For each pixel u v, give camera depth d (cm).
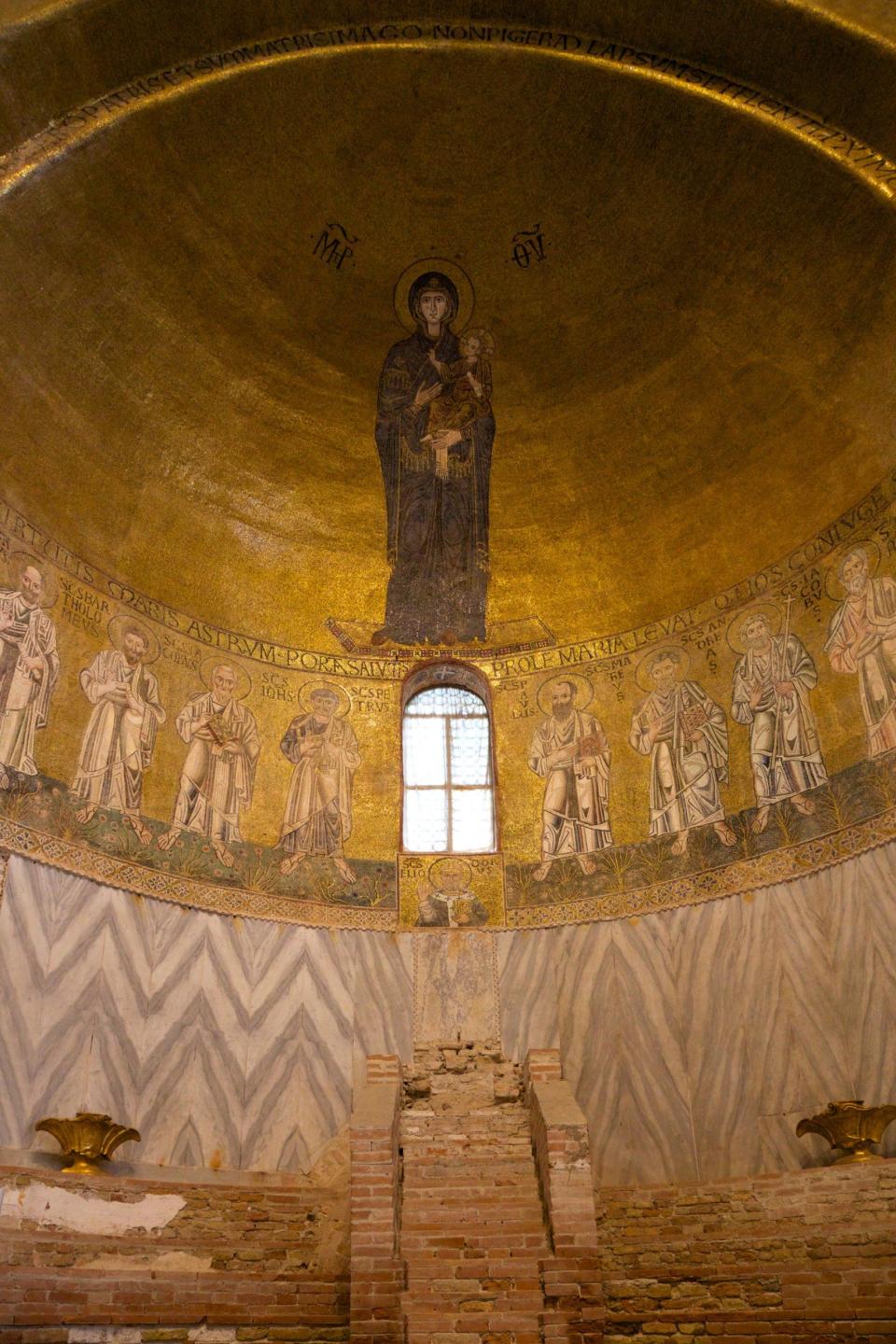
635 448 1630
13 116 1261
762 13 1252
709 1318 1105
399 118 1411
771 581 1564
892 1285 1049
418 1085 1431
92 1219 1184
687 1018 1423
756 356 1504
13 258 1334
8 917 1288
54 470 1473
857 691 1428
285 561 1681
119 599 1538
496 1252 1094
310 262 1513
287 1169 1366
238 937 1477
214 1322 1064
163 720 1535
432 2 1316
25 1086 1238
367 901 1580
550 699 1697
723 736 1543
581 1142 1112
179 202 1412
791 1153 1292
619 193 1455
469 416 1662
